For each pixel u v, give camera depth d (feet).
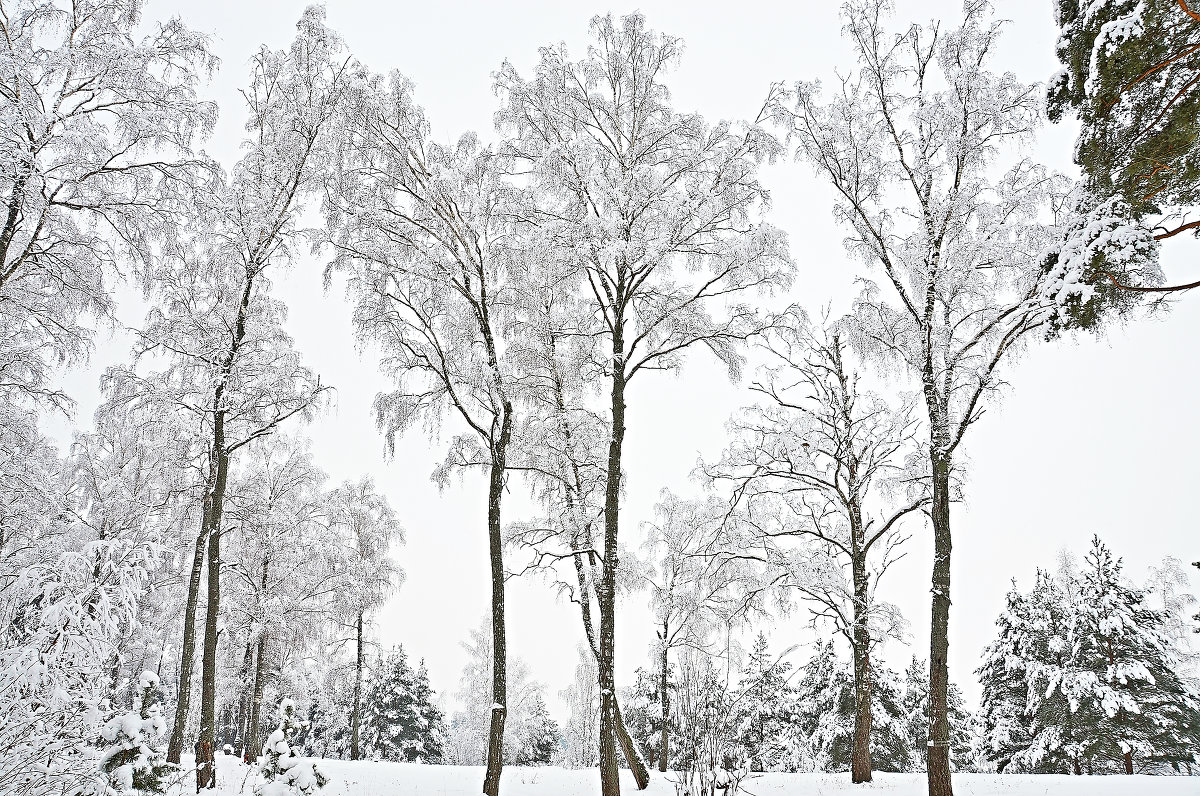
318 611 82.48
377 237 44.42
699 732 24.47
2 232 38.40
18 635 25.27
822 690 114.32
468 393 46.78
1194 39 25.43
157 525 65.16
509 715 145.07
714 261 46.91
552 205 47.60
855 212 49.01
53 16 39.50
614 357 46.16
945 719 40.86
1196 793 39.91
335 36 53.06
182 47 42.96
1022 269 43.45
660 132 47.44
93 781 22.89
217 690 89.81
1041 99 43.24
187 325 50.21
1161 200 28.40
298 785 27.32
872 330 50.49
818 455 56.70
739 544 57.06
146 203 42.88
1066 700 83.20
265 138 53.67
